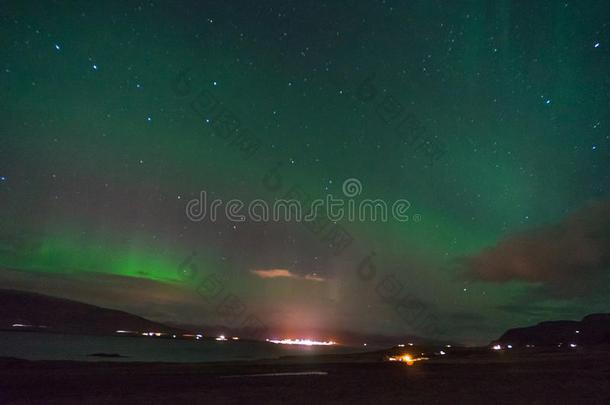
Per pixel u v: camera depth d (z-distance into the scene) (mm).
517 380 24844
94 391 21984
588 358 41750
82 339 143500
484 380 25172
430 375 28547
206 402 18453
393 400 18609
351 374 30266
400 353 61312
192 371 32844
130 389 22672
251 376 29328
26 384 24453
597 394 19531
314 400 18750
